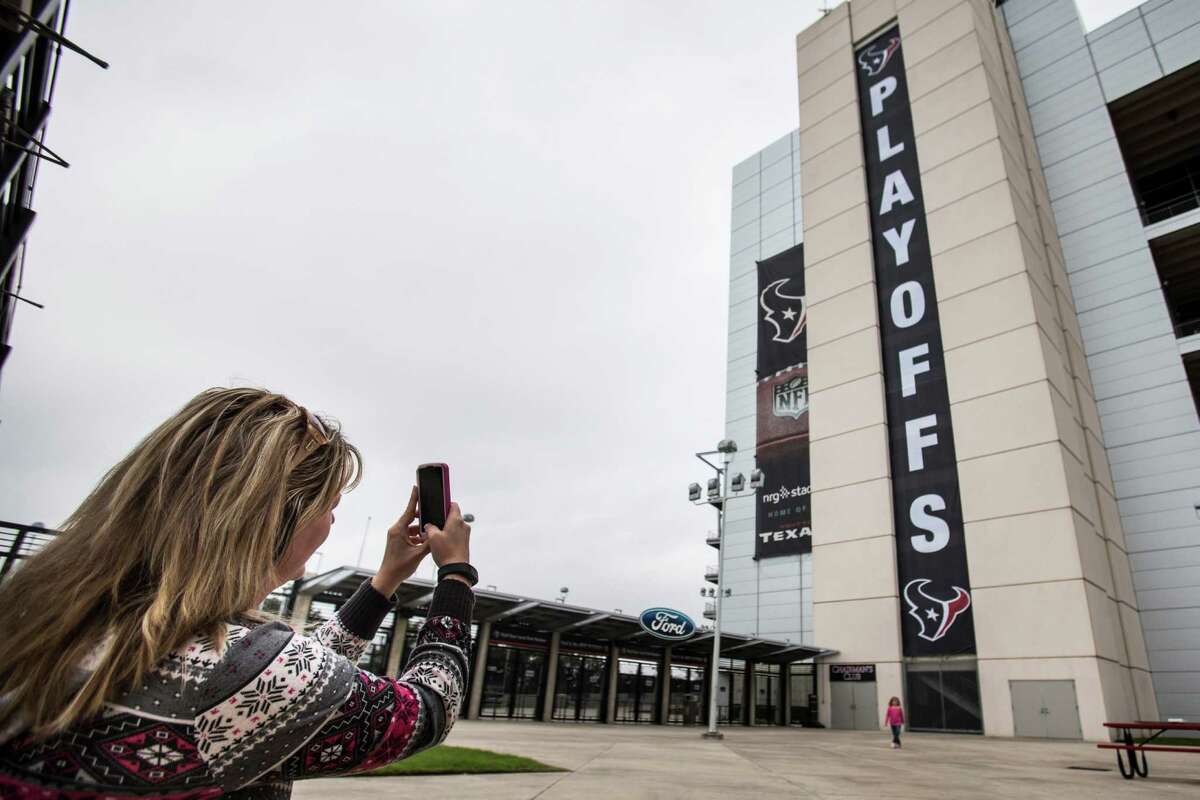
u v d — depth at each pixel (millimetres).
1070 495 22672
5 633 631
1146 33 32406
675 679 26031
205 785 647
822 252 33125
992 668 22641
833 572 27766
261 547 752
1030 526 23078
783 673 29312
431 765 6926
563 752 9906
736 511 39562
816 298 32531
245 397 896
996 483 24297
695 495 21312
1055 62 35312
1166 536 26422
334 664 765
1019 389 24719
